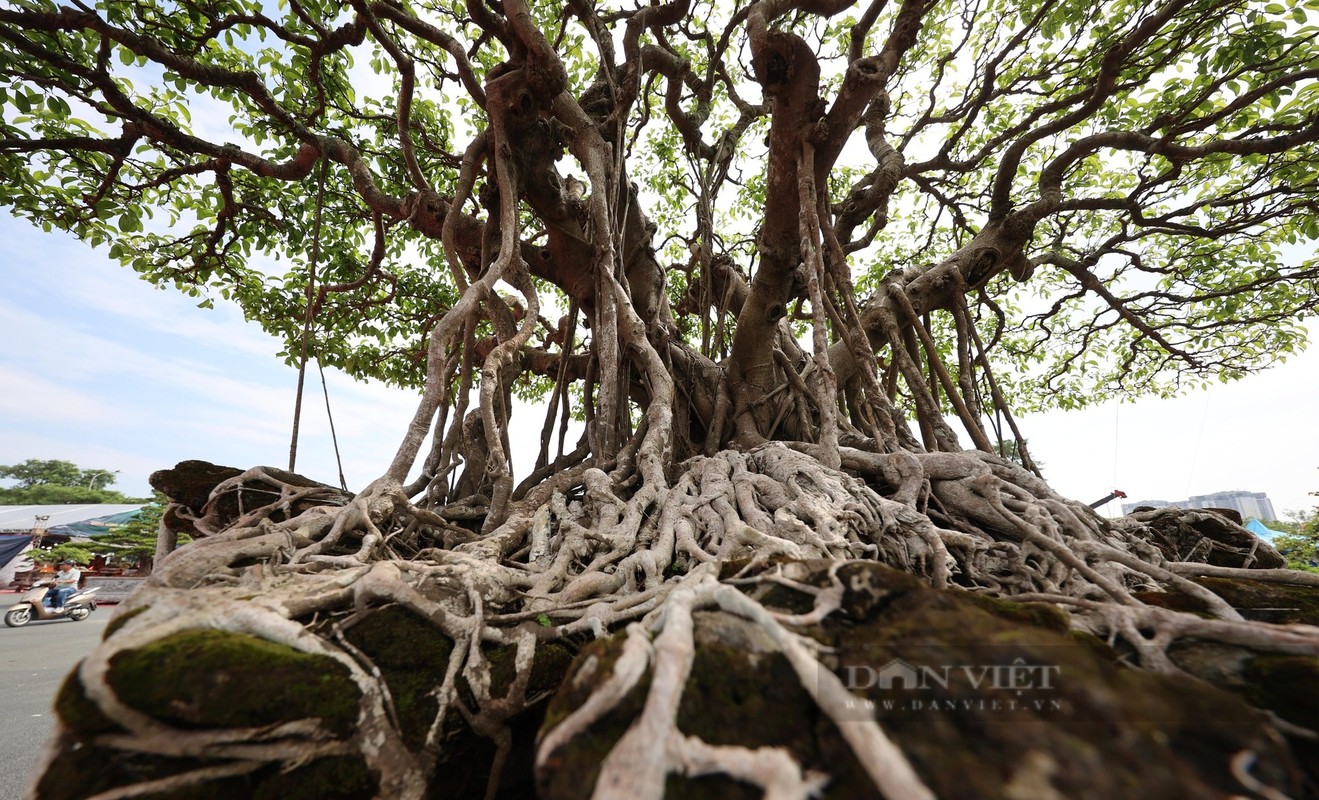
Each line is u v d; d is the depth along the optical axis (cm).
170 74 514
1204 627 129
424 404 298
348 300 790
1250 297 788
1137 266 737
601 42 488
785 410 538
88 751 108
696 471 358
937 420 498
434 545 311
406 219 570
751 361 572
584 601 198
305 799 120
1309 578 221
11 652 786
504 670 166
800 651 106
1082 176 750
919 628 110
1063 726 85
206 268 711
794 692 103
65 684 112
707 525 272
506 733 162
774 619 118
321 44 472
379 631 159
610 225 490
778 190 454
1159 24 432
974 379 609
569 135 489
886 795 78
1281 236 691
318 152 536
